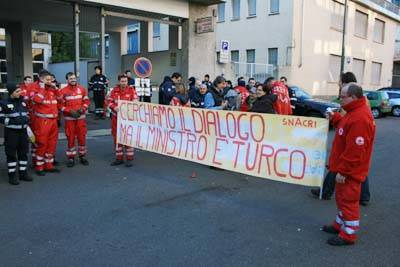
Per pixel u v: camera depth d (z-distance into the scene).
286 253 4.41
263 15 26.92
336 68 30.14
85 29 25.19
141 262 4.17
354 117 4.45
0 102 6.91
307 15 26.47
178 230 5.02
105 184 7.04
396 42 41.28
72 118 8.20
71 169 8.13
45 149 7.71
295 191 6.75
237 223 5.28
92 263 4.14
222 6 29.48
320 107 16.02
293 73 25.80
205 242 4.68
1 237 4.76
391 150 10.98
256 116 6.47
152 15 16.16
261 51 27.23
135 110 8.40
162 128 8.02
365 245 4.64
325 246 4.60
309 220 5.42
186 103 8.95
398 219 5.54
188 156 7.64
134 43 34.41
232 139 6.89
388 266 4.12
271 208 5.89
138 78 14.59
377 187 7.16
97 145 10.77
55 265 4.09
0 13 19.72
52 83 7.80
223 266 4.09
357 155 4.42
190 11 16.70
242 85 13.54
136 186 6.93
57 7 17.97
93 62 20.70
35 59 38.66
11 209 5.73
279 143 6.22
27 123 7.14
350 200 4.56
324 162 5.80
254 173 6.58
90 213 5.59
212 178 7.51
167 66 18.58
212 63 17.92
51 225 5.14
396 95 23.81
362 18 33.41
